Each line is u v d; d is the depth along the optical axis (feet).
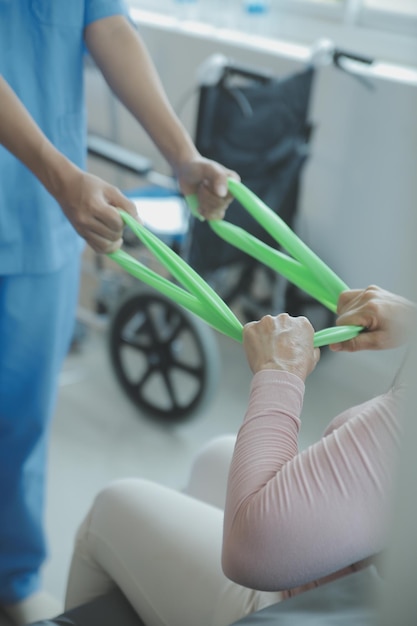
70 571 4.08
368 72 8.28
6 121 4.10
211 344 7.43
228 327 3.30
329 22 9.26
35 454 5.50
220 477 4.33
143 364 8.92
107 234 3.96
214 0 9.71
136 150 10.26
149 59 4.81
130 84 4.70
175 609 3.55
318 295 3.79
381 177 8.39
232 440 4.51
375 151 8.37
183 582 3.55
